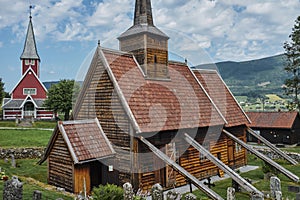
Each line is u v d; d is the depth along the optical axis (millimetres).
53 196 12008
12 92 52312
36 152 24312
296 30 39781
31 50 58344
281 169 17672
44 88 53469
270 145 22109
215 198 12836
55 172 15289
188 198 8938
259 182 17594
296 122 34781
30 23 59188
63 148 14789
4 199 9406
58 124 14766
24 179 15711
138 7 17453
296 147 32406
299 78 39594
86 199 11414
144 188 14516
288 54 40406
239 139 21250
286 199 13266
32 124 41938
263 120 36000
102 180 15727
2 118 50469
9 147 24750
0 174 14875
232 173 15211
